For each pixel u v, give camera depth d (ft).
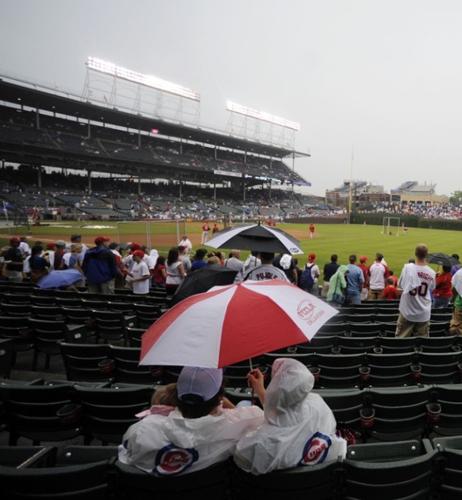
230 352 7.51
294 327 8.08
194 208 229.86
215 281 14.49
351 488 7.99
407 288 22.18
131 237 112.98
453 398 13.16
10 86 161.99
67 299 29.01
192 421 7.48
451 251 93.71
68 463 9.73
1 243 85.81
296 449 7.34
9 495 7.63
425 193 499.51
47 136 190.19
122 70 200.34
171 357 7.62
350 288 35.99
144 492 7.70
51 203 181.47
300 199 322.14
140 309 26.23
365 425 12.21
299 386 7.19
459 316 25.35
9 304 26.76
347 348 20.90
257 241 17.58
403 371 17.56
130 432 7.64
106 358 17.38
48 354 21.42
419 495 8.40
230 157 283.59
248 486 7.78
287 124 288.51
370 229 171.83
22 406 12.12
